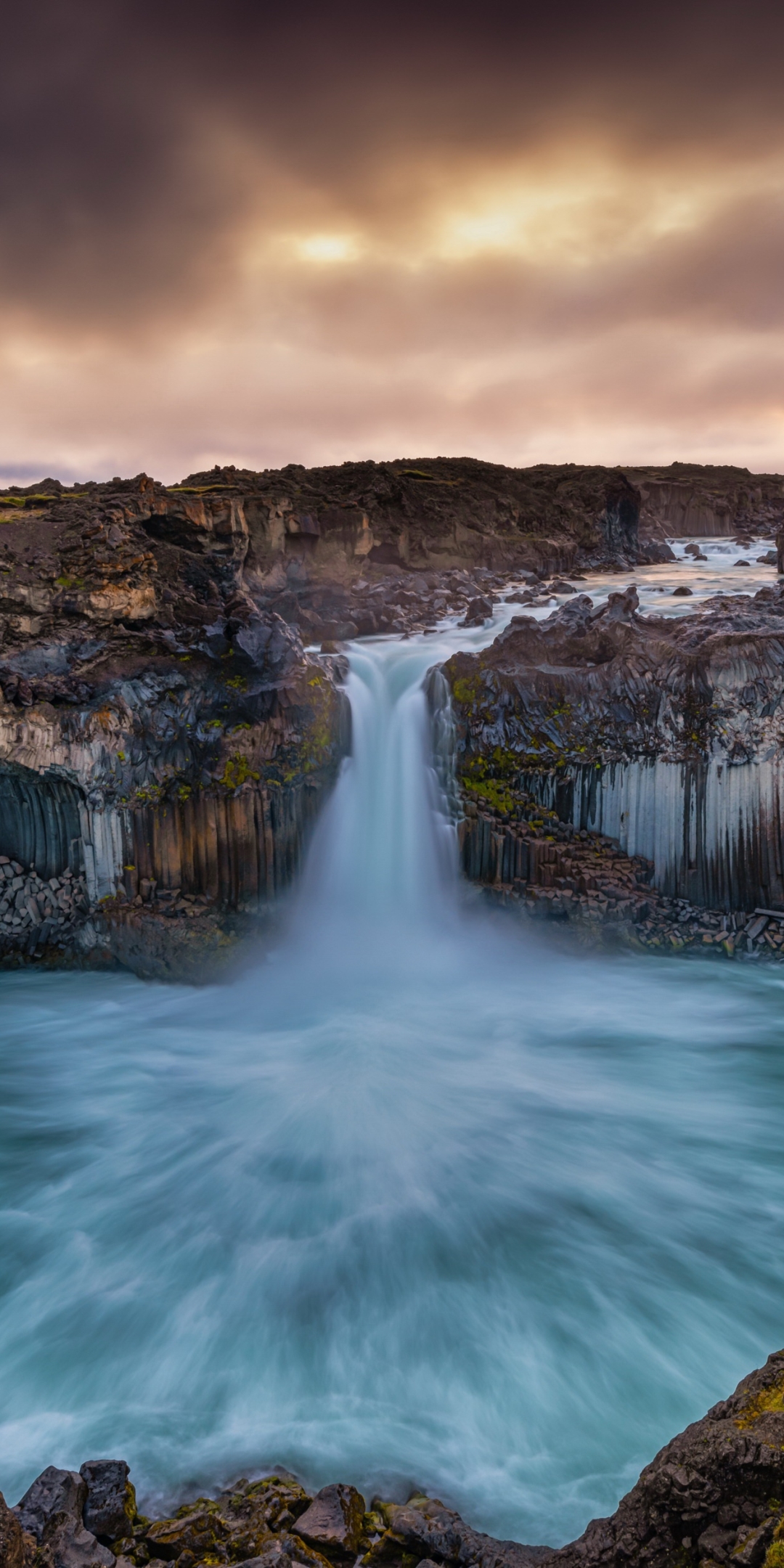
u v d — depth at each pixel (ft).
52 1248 32.17
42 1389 26.23
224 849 58.03
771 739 54.90
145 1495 22.71
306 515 88.74
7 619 56.29
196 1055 46.26
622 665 58.18
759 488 145.28
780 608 63.57
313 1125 39.29
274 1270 30.91
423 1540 20.01
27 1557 18.19
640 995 51.31
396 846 60.85
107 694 56.39
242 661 58.95
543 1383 26.22
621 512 116.16
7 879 57.98
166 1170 36.55
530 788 59.93
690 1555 16.52
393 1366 26.84
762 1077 42.98
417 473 113.60
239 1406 25.61
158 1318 28.91
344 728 60.85
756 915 55.98
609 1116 39.73
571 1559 18.03
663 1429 24.67
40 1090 42.88
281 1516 21.24
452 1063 44.70
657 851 57.93
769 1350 27.20
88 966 56.39
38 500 71.92
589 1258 31.14
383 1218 33.42
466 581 92.12
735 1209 33.50
